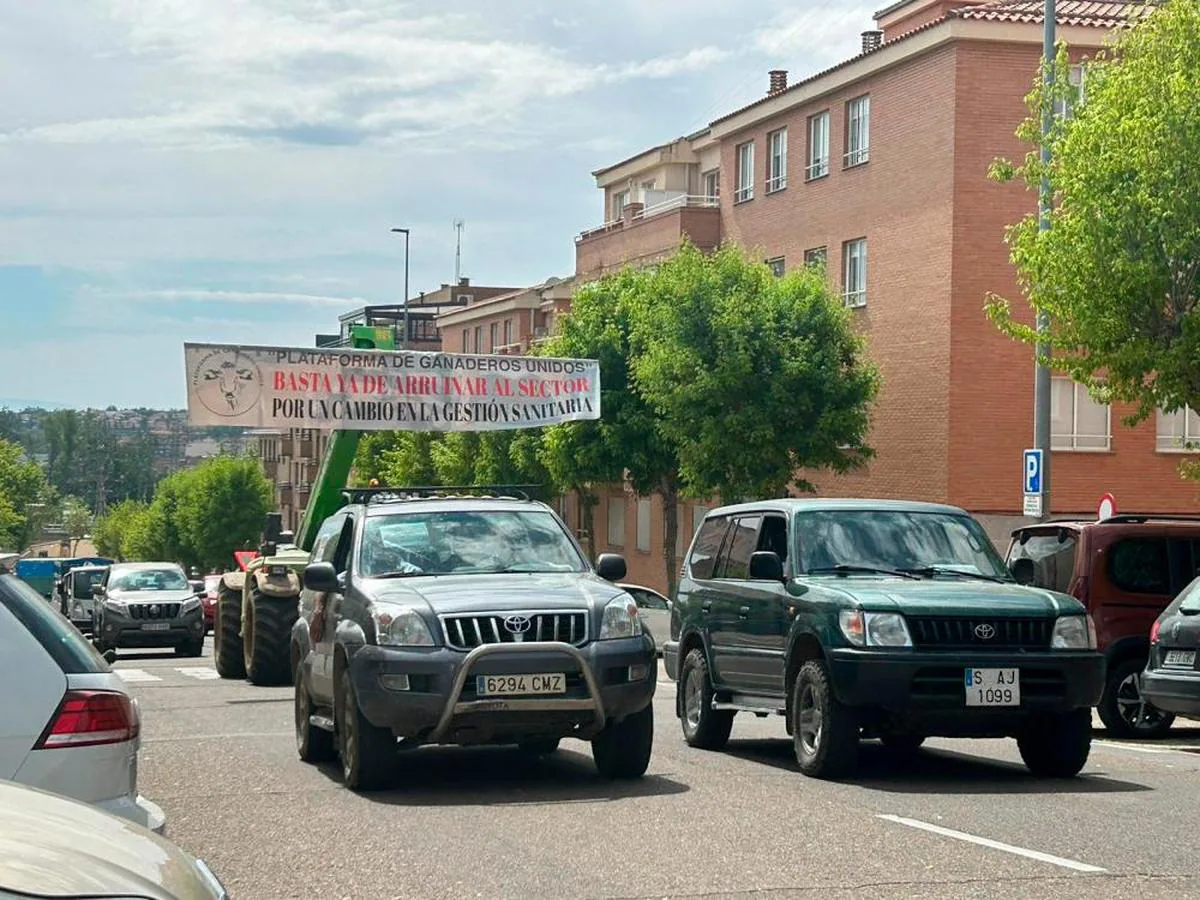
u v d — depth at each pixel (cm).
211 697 2334
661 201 6059
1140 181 2323
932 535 1461
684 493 3984
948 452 3925
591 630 1246
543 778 1329
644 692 1262
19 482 13812
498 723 1222
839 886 859
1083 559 1817
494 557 1370
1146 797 1208
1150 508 3978
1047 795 1218
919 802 1175
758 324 3862
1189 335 2312
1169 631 1617
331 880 895
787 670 1381
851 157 4419
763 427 3788
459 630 1223
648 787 1266
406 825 1082
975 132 3919
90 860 404
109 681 700
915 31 4025
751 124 4934
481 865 930
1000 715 1274
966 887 856
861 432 3922
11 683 677
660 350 3916
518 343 7919
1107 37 2589
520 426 2997
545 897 840
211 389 2795
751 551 1530
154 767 1434
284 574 2650
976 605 1296
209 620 4953
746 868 912
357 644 1249
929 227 4016
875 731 1393
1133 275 2312
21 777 669
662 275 4028
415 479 6938
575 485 4847
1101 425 3966
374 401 2888
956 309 3922
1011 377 3931
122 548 18175
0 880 377
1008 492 3934
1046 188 2598
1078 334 2434
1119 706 1798
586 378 3022
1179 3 2370
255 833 1059
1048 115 2630
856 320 4334
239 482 12469
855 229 4362
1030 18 3925
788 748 1612
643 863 930
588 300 4662
